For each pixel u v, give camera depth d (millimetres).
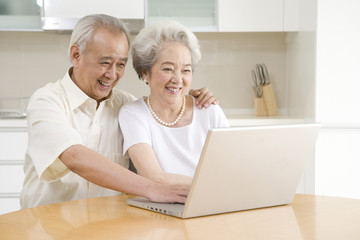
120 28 1673
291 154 1270
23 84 3543
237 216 1206
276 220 1168
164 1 3273
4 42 3520
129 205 1352
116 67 1673
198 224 1125
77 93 1674
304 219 1178
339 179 2949
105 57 1622
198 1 3279
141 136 1671
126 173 1332
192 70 1746
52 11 3178
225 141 1114
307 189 3074
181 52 1649
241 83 3625
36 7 3223
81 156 1377
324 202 1388
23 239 1025
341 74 2900
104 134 1767
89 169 1352
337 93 2912
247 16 3258
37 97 1625
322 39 2885
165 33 1648
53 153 1420
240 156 1161
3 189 2945
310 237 1022
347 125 2926
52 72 3553
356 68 2902
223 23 3258
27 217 1219
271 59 3609
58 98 1649
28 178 1728
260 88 3488
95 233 1060
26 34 3520
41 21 3188
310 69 3002
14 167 2941
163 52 1648
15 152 2936
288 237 1021
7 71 3531
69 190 1688
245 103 3635
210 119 1825
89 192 1719
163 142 1737
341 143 2938
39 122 1518
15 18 3221
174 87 1670
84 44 1627
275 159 1240
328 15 2873
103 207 1326
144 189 1308
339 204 1358
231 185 1190
